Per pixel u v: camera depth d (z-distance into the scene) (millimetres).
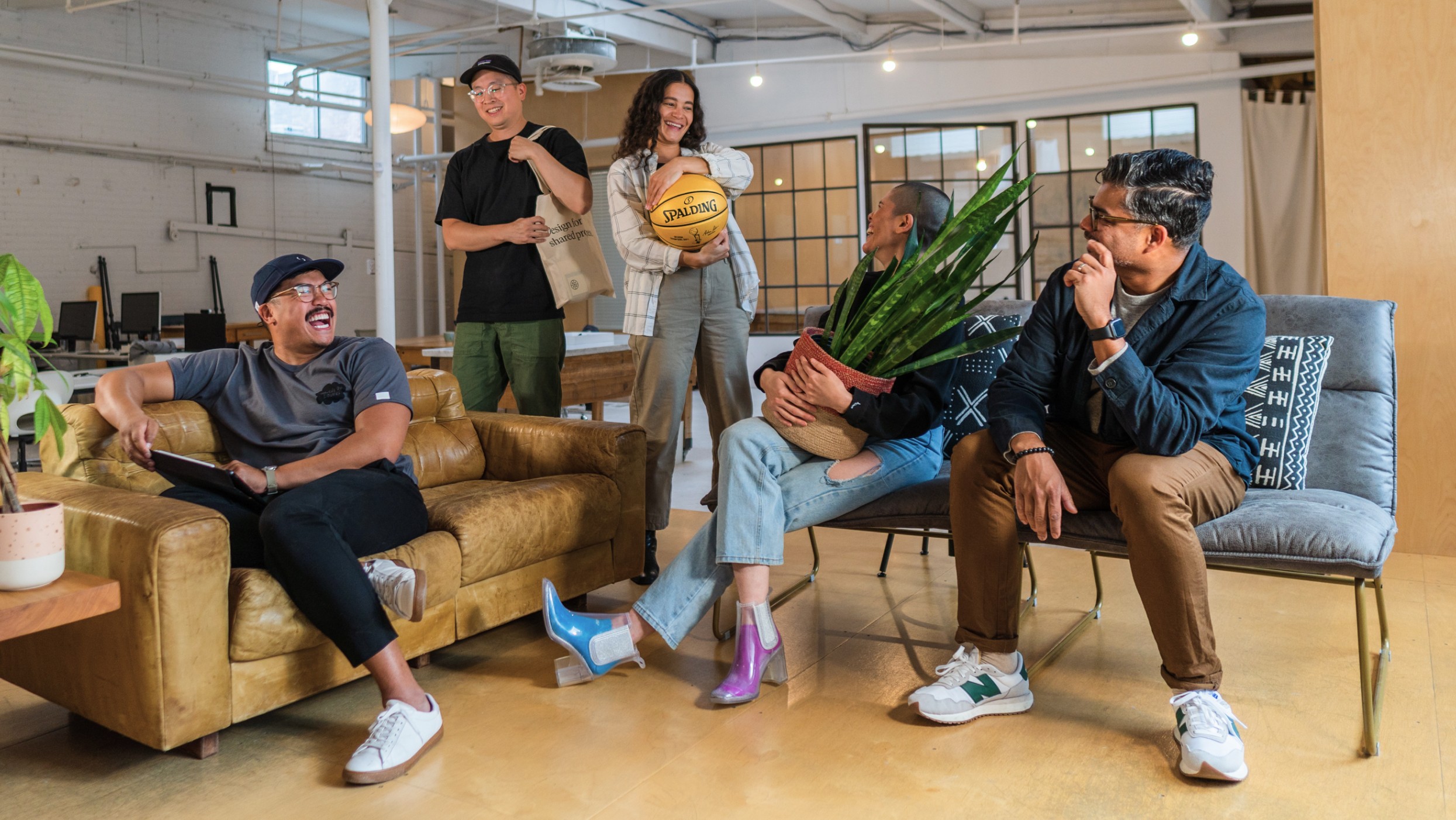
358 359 2361
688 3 7434
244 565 2049
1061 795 1713
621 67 10266
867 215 9203
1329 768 1788
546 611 2168
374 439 2225
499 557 2340
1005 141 8898
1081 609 2729
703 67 8383
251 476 2066
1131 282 1982
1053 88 8570
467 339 3400
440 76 11297
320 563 1858
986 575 2014
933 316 2117
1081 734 1957
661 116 2879
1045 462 1900
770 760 1864
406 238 12086
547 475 2854
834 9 8617
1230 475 1895
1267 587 2881
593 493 2617
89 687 1881
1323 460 2266
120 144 9500
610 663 2215
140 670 1771
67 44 9078
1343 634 2473
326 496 2006
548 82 7137
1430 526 3217
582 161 3318
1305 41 7891
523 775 1820
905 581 3061
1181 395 1855
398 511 2145
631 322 2961
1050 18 8539
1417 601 2725
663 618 2201
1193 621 1795
